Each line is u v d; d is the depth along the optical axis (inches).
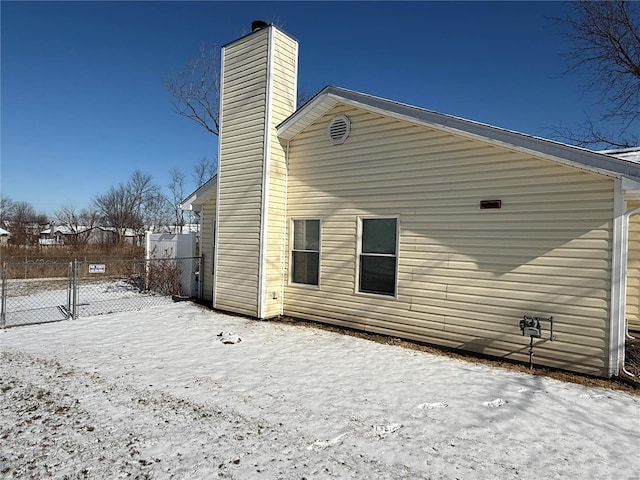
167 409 142.2
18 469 103.4
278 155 310.3
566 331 192.7
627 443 123.0
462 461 110.7
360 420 135.6
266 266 304.3
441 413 142.6
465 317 224.8
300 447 116.8
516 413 143.6
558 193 194.9
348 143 278.5
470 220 223.5
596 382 178.4
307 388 165.6
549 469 107.5
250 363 199.0
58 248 940.0
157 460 108.7
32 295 430.3
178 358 205.5
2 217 1742.1
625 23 478.0
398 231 252.8
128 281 539.8
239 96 324.2
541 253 200.2
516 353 207.5
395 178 254.5
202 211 398.3
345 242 279.6
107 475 101.3
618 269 178.9
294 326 285.6
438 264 235.8
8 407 141.5
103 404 145.5
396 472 104.7
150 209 1610.5
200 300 390.6
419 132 243.8
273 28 304.8
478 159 220.5
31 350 214.7
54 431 124.5
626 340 240.8
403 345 238.5
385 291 261.6
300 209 307.6
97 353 211.0
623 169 170.2
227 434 124.0
